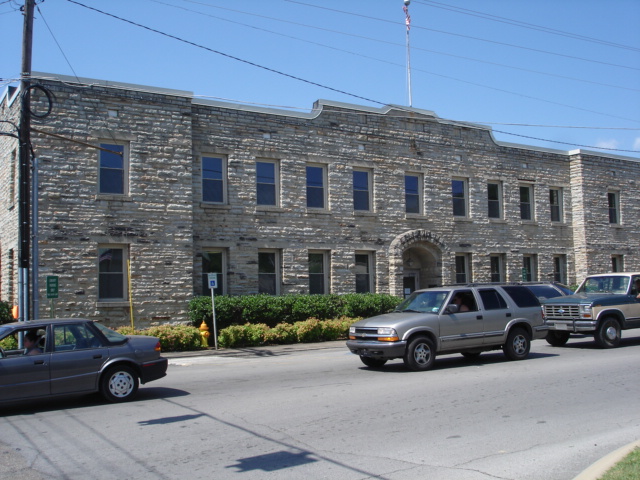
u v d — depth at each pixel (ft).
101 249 66.95
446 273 90.63
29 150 55.16
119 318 66.44
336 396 36.19
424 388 38.24
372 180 86.48
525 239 100.42
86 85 66.39
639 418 29.96
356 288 84.79
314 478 21.54
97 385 35.29
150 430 28.96
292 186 79.87
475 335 47.88
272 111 79.15
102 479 22.03
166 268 69.05
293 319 75.61
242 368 51.57
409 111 90.02
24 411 34.58
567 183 106.73
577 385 38.58
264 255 78.64
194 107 74.18
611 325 57.88
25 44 53.78
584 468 22.38
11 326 34.58
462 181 95.71
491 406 32.81
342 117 84.33
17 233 66.64
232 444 26.21
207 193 75.05
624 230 110.93
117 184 68.08
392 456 24.08
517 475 21.65
